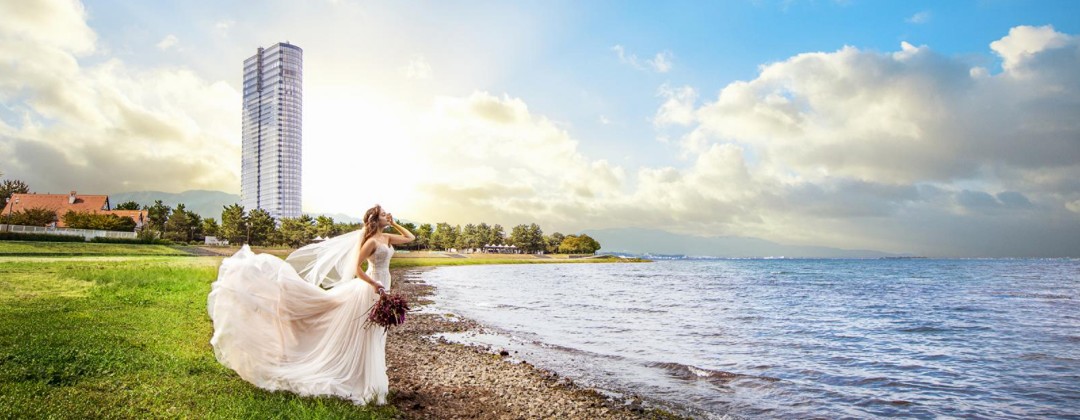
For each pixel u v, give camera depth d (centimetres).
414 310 2530
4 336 882
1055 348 1611
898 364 1348
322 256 804
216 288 692
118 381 671
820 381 1159
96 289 1767
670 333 1855
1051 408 969
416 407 788
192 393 643
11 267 2683
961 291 4362
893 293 4125
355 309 738
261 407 606
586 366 1273
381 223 767
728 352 1498
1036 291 4338
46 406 552
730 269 11800
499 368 1180
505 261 14238
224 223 11712
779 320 2283
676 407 946
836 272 9725
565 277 6831
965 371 1272
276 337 705
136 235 7506
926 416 917
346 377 728
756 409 947
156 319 1184
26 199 11181
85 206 11256
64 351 785
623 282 5659
